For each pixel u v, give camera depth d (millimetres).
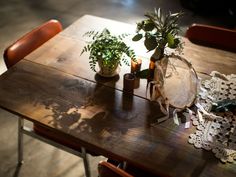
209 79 1585
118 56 1491
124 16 3936
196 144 1252
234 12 4047
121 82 1548
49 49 1761
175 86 1444
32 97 1450
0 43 3350
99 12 4012
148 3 4242
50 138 1661
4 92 1471
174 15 1378
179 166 1171
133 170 1472
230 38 1877
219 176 1142
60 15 3934
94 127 1312
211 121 1364
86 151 1584
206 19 3965
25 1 4258
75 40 1844
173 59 1500
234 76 1603
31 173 2084
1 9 4039
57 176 2066
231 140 1279
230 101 1444
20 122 1740
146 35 1400
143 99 1456
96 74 1592
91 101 1438
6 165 2127
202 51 1791
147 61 1673
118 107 1410
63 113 1372
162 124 1339
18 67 1628
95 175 2082
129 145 1241
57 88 1504
